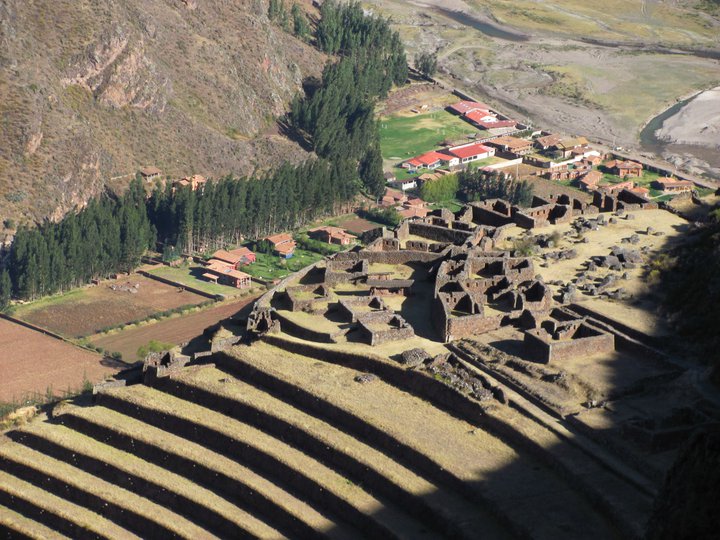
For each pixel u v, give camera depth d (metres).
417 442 147.88
